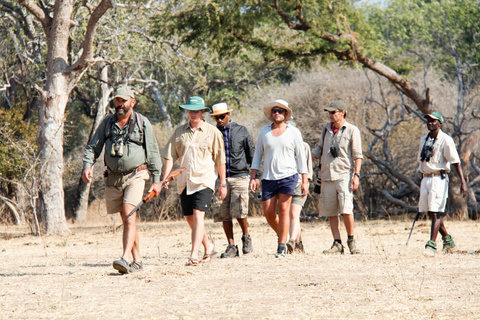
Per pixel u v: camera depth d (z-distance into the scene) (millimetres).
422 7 68188
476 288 9406
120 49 50062
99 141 11883
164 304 8555
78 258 16500
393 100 49125
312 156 15781
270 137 14320
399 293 9078
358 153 15148
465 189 15297
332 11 35344
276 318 7445
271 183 14227
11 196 48344
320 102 50219
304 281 10461
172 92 76438
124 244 11766
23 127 51062
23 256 17812
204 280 10742
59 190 33344
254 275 11227
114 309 8242
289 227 15312
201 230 13047
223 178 13492
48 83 33469
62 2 33219
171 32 37000
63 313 8039
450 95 49844
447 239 15617
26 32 48469
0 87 53312
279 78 78375
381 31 61062
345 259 13516
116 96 11445
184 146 13164
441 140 15375
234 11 35219
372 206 46219
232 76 77375
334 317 7453
